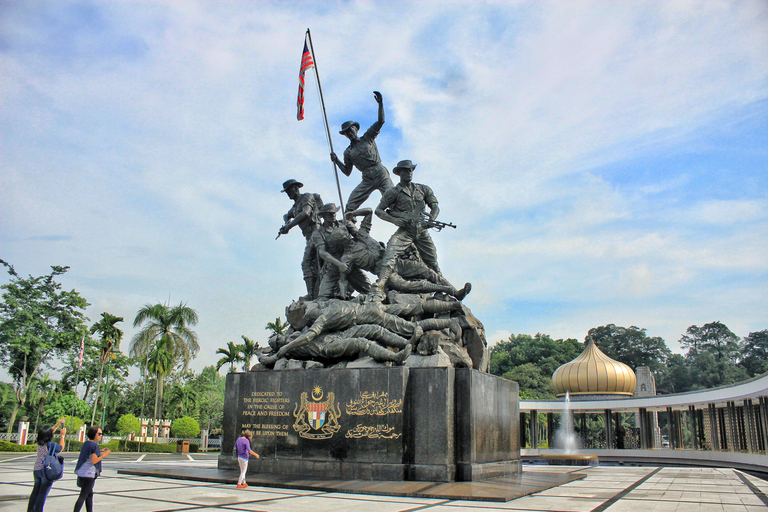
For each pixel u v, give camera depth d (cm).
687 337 7794
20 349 4419
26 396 4753
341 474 1173
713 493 1069
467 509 777
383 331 1313
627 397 3953
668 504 876
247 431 1072
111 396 5275
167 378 5556
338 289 1581
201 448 4038
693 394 3222
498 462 1263
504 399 1370
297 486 1022
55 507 759
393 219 1555
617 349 7450
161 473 1240
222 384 8488
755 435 3253
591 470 1962
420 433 1140
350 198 1758
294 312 1470
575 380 4034
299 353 1360
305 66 1855
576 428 5441
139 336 4025
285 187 1766
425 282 1530
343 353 1306
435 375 1159
